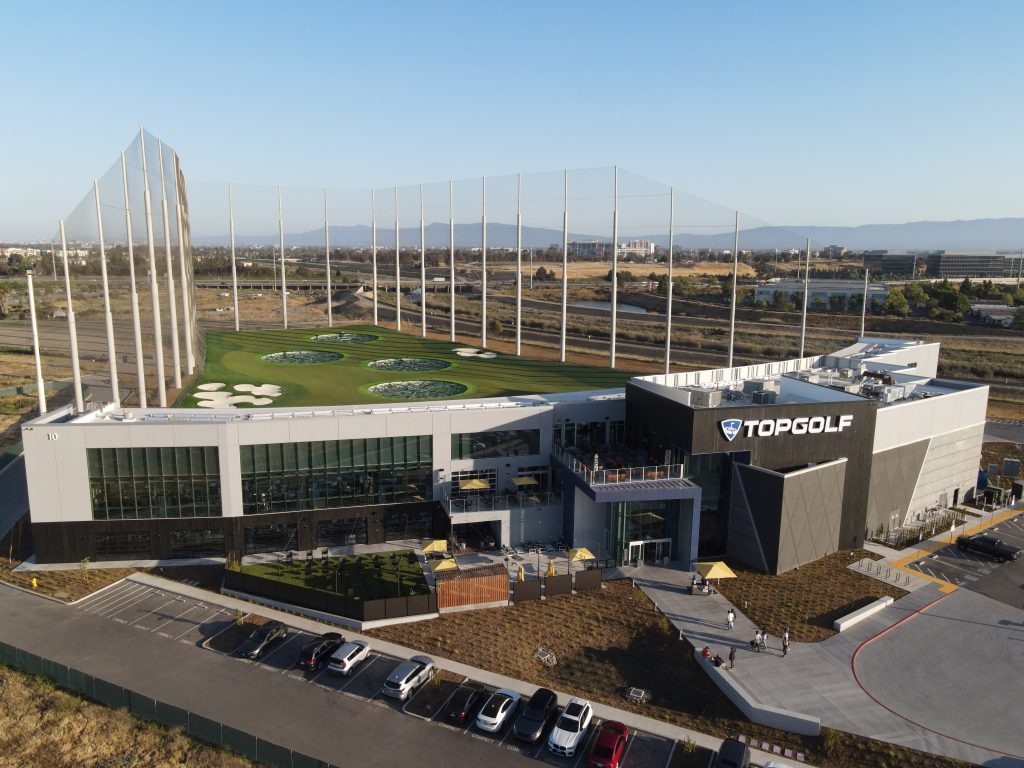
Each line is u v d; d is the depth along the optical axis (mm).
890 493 58500
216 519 52938
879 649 41719
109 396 71500
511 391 71312
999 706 36875
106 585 49406
